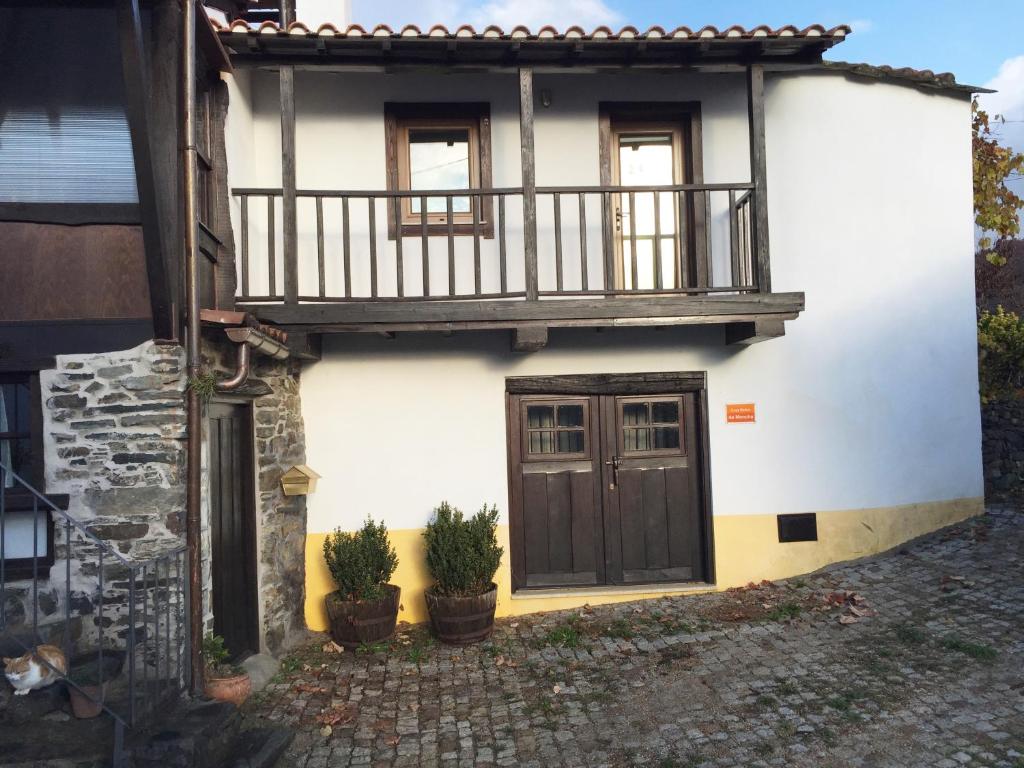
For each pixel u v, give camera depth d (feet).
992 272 32.45
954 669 13.89
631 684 14.55
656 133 20.85
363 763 11.94
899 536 20.67
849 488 20.48
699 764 11.44
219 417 14.87
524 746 12.35
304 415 19.70
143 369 12.56
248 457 16.40
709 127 20.49
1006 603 16.40
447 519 18.22
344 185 19.90
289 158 17.06
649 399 20.54
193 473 12.72
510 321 17.37
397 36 16.28
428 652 16.89
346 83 19.94
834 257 20.65
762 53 17.48
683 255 20.27
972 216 21.20
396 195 17.35
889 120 20.90
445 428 19.80
